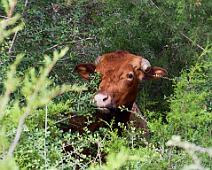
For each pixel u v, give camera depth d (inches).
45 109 347.9
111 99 475.8
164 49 634.2
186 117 354.6
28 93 201.9
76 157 395.2
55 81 499.2
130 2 585.6
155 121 359.3
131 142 369.1
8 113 289.0
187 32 589.9
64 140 360.8
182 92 370.3
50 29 505.4
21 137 319.3
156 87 621.0
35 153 314.0
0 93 414.6
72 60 546.6
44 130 328.5
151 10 574.2
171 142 212.5
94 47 585.3
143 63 512.7
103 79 494.3
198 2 528.7
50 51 520.7
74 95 442.0
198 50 595.5
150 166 324.8
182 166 326.6
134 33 603.2
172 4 555.8
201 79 397.7
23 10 488.7
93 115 468.8
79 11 543.8
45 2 528.1
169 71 625.0
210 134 358.0
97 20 598.5
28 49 499.8
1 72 418.0
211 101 434.9
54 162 313.0
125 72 497.7
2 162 178.4
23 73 454.6
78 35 556.4
